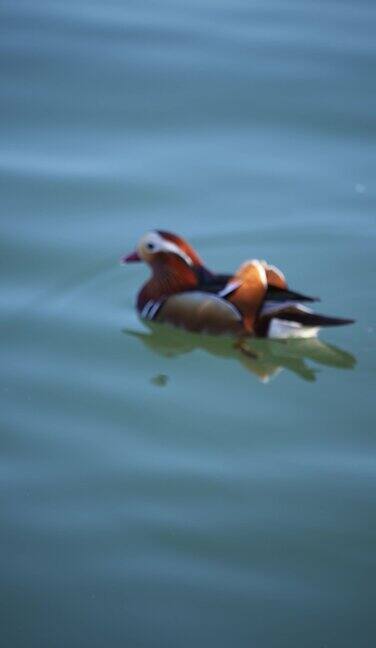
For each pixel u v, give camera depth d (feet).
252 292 53.57
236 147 66.39
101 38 74.95
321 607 40.93
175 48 74.02
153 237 55.72
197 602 41.19
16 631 40.27
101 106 69.46
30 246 59.72
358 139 66.90
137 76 71.72
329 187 63.57
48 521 44.55
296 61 72.69
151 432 48.93
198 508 45.11
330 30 75.46
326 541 43.60
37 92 70.59
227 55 73.36
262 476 46.60
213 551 43.21
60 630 40.32
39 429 48.98
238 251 59.62
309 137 67.10
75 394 51.03
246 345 54.29
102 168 64.80
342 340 54.29
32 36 74.95
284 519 44.55
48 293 57.06
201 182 63.98
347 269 58.39
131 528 44.21
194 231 60.80
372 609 40.81
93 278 58.13
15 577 42.29
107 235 60.49
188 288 55.57
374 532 43.98
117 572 42.39
